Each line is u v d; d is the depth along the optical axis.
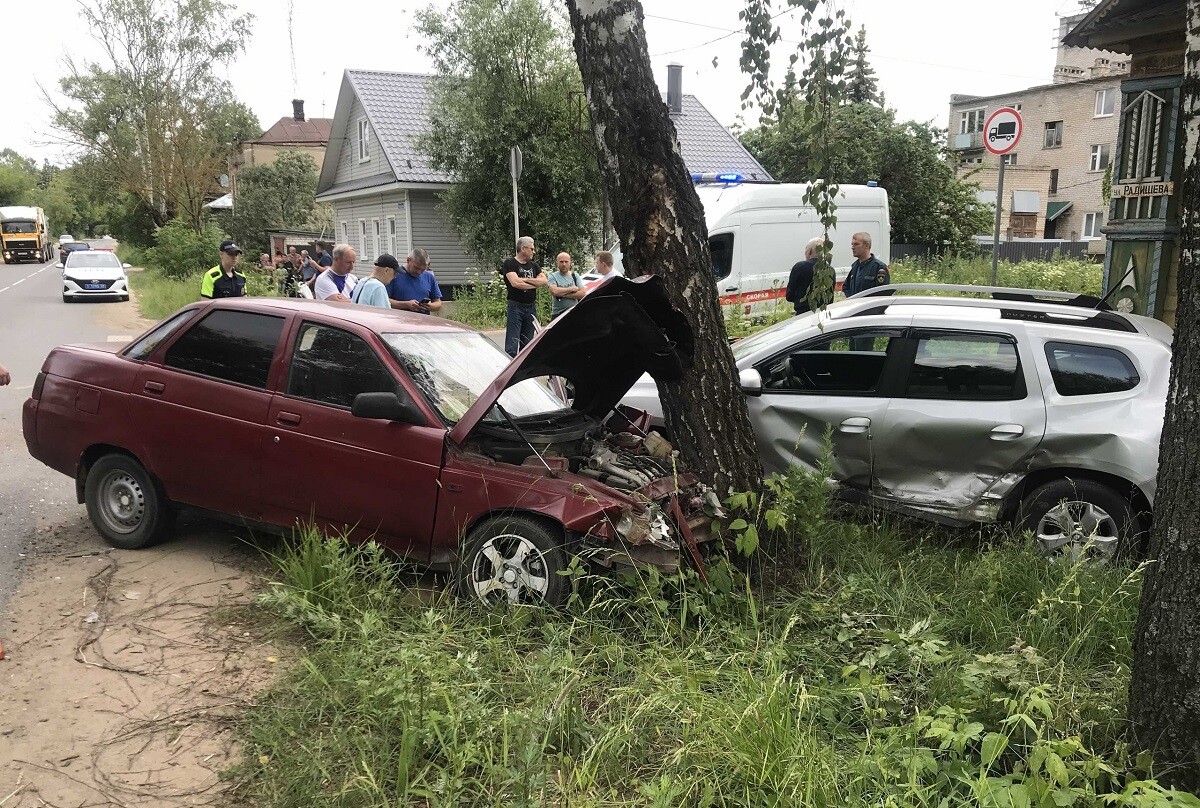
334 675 3.64
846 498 5.66
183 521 5.88
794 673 3.75
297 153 46.75
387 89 28.72
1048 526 5.14
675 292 4.71
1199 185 2.73
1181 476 2.80
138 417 5.21
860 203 16.03
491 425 4.72
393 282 9.65
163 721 3.50
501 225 21.83
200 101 41.47
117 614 4.46
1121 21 9.40
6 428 8.98
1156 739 2.87
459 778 2.99
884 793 2.83
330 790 3.02
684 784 2.85
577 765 3.07
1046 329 5.39
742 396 4.90
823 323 5.92
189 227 36.91
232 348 5.18
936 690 3.54
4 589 4.74
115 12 39.53
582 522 4.15
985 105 50.81
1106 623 4.10
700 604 4.13
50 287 37.16
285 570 4.54
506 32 20.69
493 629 4.09
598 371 5.15
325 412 4.79
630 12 4.57
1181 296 2.82
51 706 3.59
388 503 4.61
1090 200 46.25
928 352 5.60
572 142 21.64
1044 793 2.57
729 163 29.11
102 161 42.28
